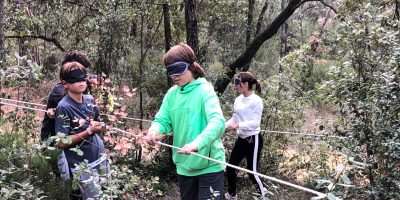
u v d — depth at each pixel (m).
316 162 5.67
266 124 6.61
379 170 4.23
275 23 7.39
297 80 7.10
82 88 3.35
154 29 8.34
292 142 6.90
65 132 3.24
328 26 12.88
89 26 6.94
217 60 11.03
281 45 13.41
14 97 5.38
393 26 4.57
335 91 4.65
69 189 3.46
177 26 8.48
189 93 3.03
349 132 4.50
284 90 6.71
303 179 6.22
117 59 6.68
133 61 8.39
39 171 3.64
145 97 7.44
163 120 3.16
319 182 2.27
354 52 4.52
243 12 10.85
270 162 6.49
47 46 8.47
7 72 3.02
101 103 4.04
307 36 16.03
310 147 6.42
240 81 5.25
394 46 4.36
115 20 6.35
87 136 3.26
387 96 4.31
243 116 5.27
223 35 11.58
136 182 3.14
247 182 6.17
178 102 3.07
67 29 7.34
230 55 11.20
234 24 11.27
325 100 4.93
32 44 6.73
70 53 4.01
